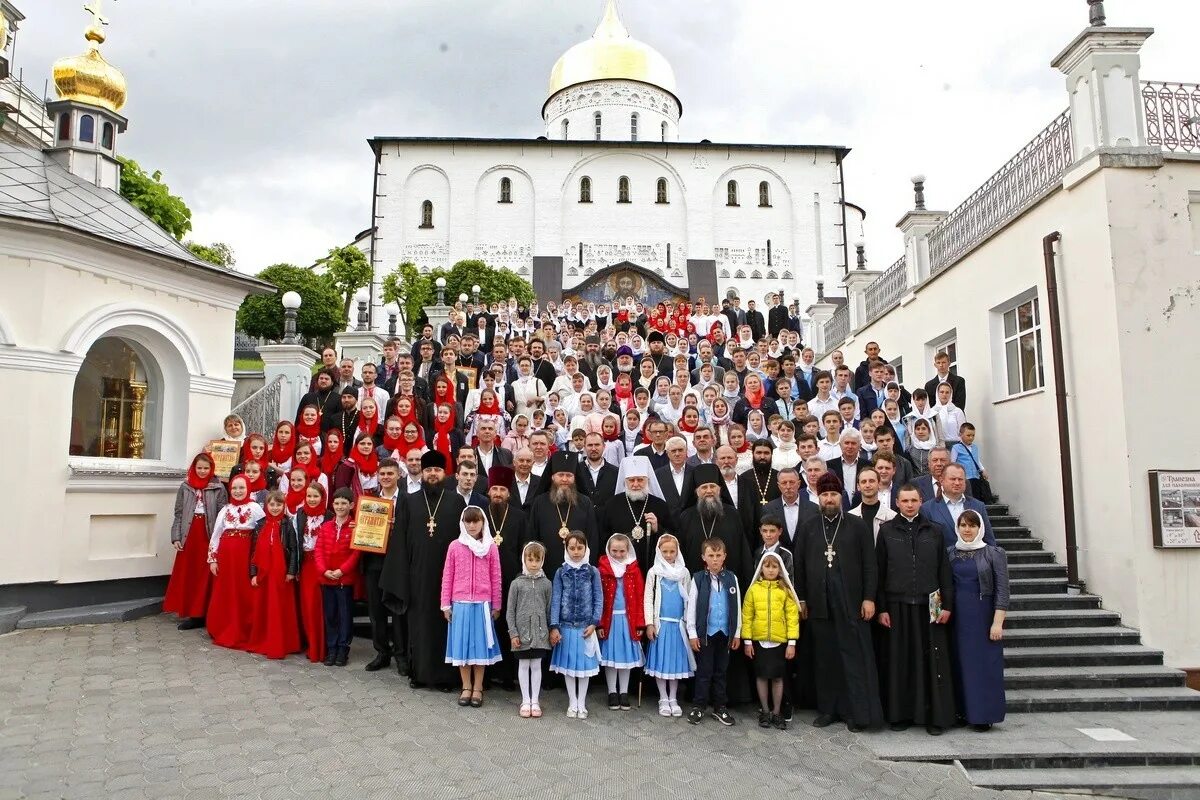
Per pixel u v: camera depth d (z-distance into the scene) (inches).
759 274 1831.9
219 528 346.6
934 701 270.2
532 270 1780.3
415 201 1828.2
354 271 1245.1
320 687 289.7
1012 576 377.7
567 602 271.9
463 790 209.5
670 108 2182.6
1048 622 343.3
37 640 331.6
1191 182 359.6
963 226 501.0
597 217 1847.9
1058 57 387.5
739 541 289.1
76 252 378.9
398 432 403.2
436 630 292.8
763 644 270.1
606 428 390.3
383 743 238.4
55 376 370.9
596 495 326.3
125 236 416.8
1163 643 332.5
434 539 297.3
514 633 268.1
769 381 503.2
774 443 380.8
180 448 427.5
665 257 1840.6
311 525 331.0
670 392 455.2
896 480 345.7
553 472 309.9
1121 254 354.0
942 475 316.2
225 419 425.4
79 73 467.8
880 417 398.9
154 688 278.5
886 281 638.5
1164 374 347.6
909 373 572.4
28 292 364.8
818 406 443.2
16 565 355.3
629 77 2105.1
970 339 480.4
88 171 466.9
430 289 1378.0
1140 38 367.9
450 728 254.2
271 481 387.9
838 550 279.3
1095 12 374.6
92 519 386.0
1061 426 378.9
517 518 299.1
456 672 295.9
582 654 270.5
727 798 213.6
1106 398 355.9
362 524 314.5
